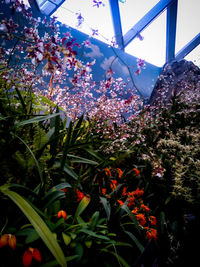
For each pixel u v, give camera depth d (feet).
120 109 7.48
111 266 2.77
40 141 3.54
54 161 4.00
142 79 20.04
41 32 12.90
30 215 2.00
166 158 7.23
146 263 3.25
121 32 16.53
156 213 5.50
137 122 7.97
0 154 3.05
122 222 4.12
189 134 8.14
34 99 4.52
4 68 4.50
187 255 4.08
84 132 6.82
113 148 6.50
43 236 1.90
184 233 4.71
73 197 3.33
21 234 2.34
